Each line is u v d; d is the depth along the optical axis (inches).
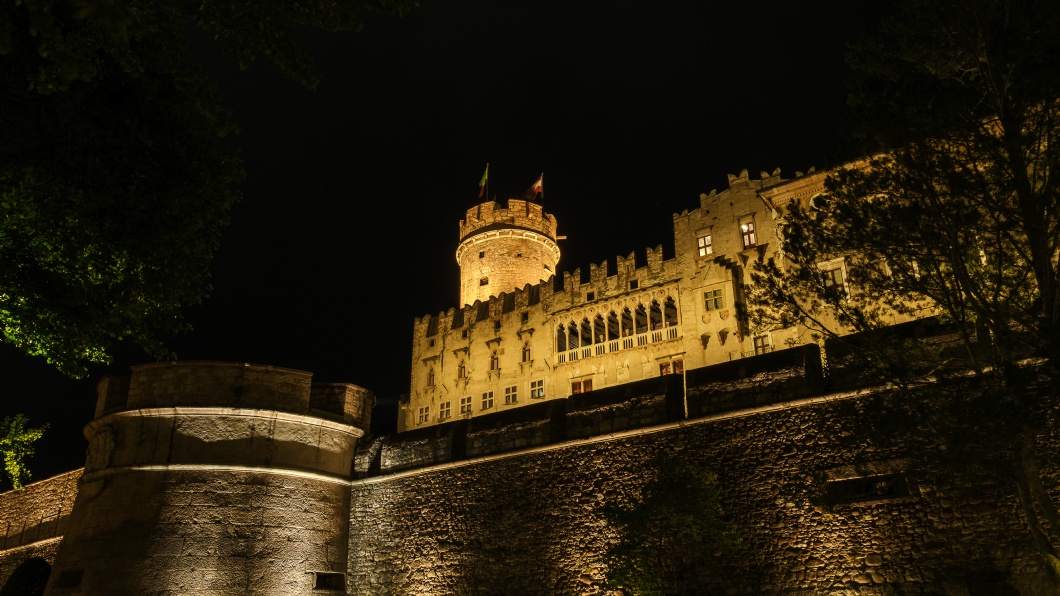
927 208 567.2
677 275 1850.4
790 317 638.5
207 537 925.8
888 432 566.9
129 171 585.3
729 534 711.1
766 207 1732.3
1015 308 560.7
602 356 1926.7
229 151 678.5
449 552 930.7
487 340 2178.9
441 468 981.2
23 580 1176.8
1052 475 607.2
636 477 821.2
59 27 460.4
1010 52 531.2
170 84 610.2
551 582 835.4
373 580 987.3
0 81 500.1
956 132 562.6
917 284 582.9
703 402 807.1
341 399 1092.5
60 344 604.1
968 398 560.4
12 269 556.1
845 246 608.1
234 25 550.9
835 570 674.2
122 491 945.5
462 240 2527.1
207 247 706.8
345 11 575.2
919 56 592.7
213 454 965.8
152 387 998.4
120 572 897.5
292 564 960.3
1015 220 546.0
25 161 527.5
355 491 1061.1
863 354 609.9
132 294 638.5
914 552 641.0
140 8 511.2
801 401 740.0
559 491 869.2
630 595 721.0
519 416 960.9
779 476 732.7
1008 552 599.2
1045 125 546.9
